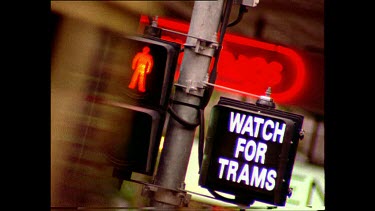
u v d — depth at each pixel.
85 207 21.86
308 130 40.75
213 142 18.20
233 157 18.14
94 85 20.92
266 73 34.00
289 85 35.53
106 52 17.89
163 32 28.19
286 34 34.06
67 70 21.33
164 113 17.64
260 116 18.11
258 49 33.41
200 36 17.92
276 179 17.94
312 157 42.50
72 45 21.72
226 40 33.09
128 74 17.69
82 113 20.39
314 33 33.56
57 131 20.67
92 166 19.34
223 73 32.62
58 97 20.80
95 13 22.08
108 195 23.52
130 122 17.61
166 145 18.08
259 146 18.08
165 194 17.86
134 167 17.56
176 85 17.95
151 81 17.59
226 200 18.19
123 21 22.94
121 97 17.75
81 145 20.27
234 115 18.22
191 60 17.94
